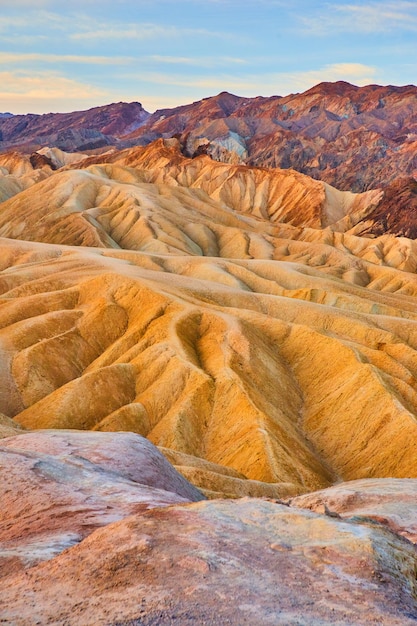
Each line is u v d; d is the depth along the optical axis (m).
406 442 59.81
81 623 9.12
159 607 9.52
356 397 68.25
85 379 72.94
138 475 26.19
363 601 10.34
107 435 32.03
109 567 11.22
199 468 49.59
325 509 15.24
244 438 61.25
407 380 73.50
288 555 12.10
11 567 12.83
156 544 12.11
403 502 23.67
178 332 81.25
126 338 84.19
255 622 9.19
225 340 79.56
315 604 10.04
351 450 64.19
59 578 11.14
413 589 11.62
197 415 67.44
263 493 47.78
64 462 24.61
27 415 70.31
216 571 10.95
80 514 17.91
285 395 73.81
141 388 74.12
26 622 9.29
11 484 21.20
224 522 13.78
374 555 12.23
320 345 80.19
